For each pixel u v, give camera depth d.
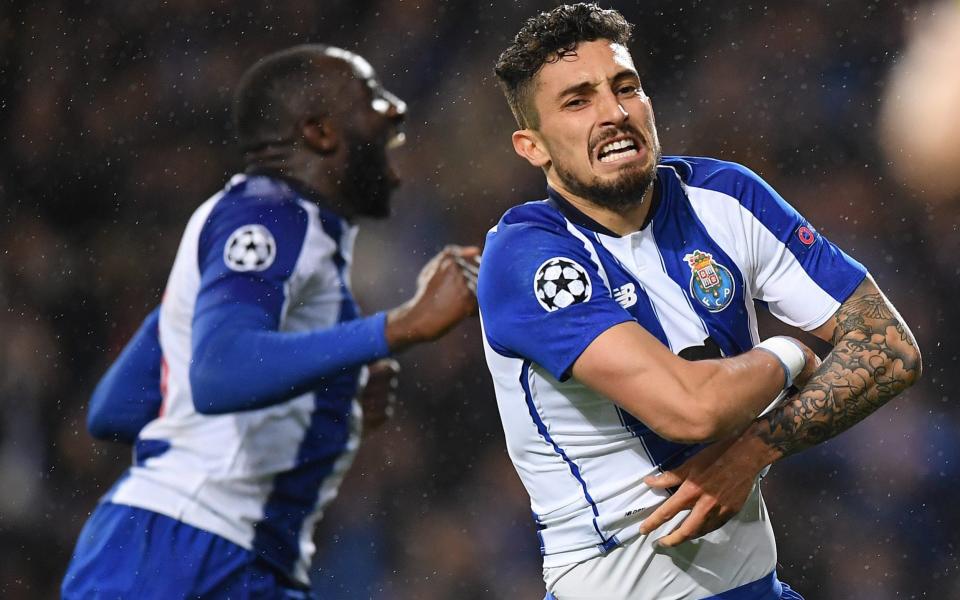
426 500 24.44
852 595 22.11
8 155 29.27
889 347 8.09
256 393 10.72
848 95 27.30
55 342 27.69
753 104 27.59
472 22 28.33
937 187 26.41
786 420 7.96
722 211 8.28
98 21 29.36
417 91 28.19
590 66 7.99
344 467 11.70
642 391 7.52
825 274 8.32
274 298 10.97
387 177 12.37
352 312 11.80
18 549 25.70
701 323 8.07
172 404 11.31
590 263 7.98
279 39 28.75
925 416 23.33
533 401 8.23
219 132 28.77
